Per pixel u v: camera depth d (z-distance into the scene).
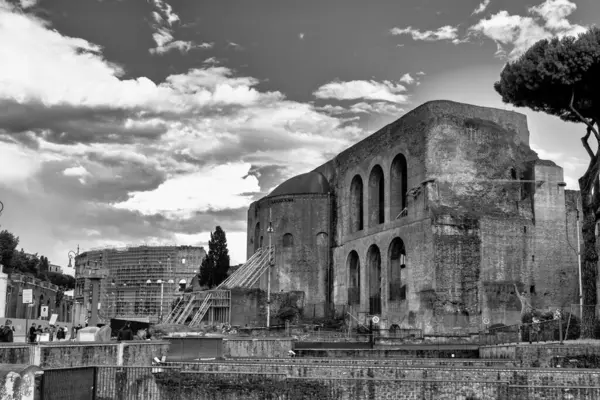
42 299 102.00
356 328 65.06
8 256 116.81
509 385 22.58
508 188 59.97
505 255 57.09
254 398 24.22
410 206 60.19
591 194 40.59
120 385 24.50
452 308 54.56
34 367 12.59
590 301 39.25
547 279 58.00
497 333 49.47
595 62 42.22
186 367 25.91
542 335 41.91
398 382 23.22
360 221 73.81
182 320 71.00
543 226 58.91
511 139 61.69
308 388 23.91
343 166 76.38
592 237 39.94
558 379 23.25
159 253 137.38
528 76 44.09
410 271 58.81
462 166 59.31
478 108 61.75
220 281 91.75
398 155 64.56
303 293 76.31
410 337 51.03
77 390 20.16
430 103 60.03
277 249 79.50
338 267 75.06
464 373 23.92
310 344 44.84
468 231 56.25
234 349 36.62
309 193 78.94
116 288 138.12
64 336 47.34
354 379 23.61
